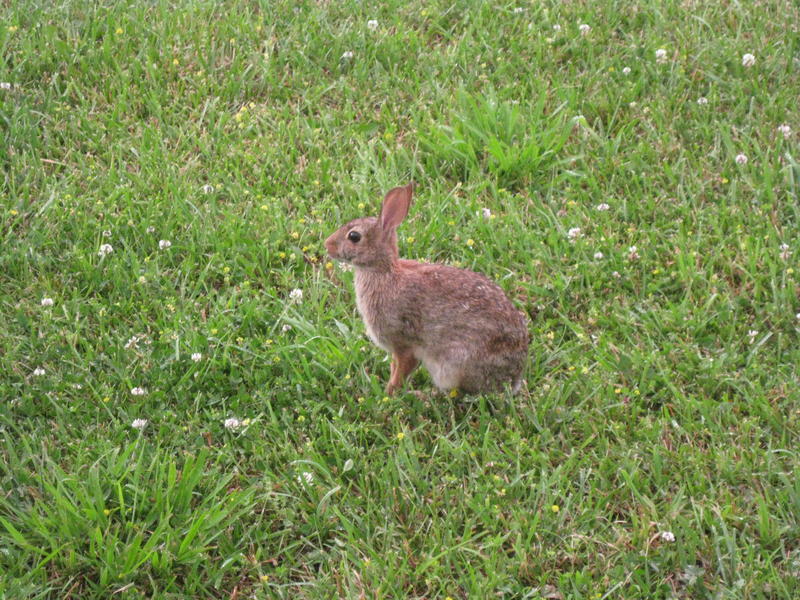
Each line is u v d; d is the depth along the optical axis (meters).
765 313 6.28
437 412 5.63
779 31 8.59
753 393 5.71
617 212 6.97
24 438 5.20
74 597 4.75
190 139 7.43
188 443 5.41
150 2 8.62
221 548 4.95
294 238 6.70
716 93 7.91
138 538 4.76
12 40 8.06
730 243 6.73
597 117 7.75
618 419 5.65
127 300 6.25
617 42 8.55
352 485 5.29
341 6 8.75
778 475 5.21
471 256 6.61
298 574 4.93
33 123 7.42
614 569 4.84
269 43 8.24
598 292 6.41
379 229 5.46
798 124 7.65
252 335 6.10
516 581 4.84
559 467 5.24
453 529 5.05
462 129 7.52
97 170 7.12
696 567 4.87
